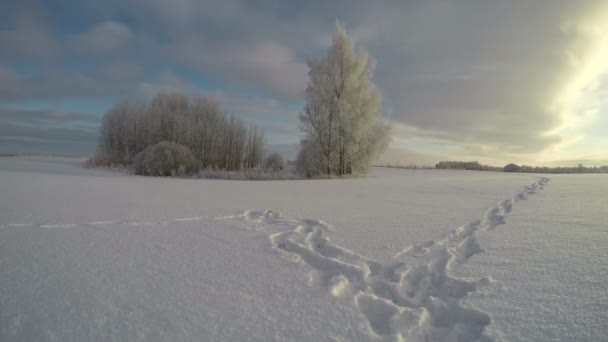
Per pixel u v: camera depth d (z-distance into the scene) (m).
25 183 9.21
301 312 2.01
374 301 2.21
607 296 2.14
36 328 1.72
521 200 7.23
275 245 3.53
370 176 21.39
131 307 2.00
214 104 33.16
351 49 19.67
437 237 3.90
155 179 14.77
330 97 19.42
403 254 3.28
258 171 24.05
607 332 1.74
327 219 4.96
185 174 21.11
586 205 6.09
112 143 32.84
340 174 19.77
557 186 10.84
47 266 2.63
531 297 2.20
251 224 4.54
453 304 2.18
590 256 2.95
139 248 3.21
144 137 31.61
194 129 31.14
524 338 1.73
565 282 2.41
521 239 3.66
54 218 4.41
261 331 1.78
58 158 39.59
